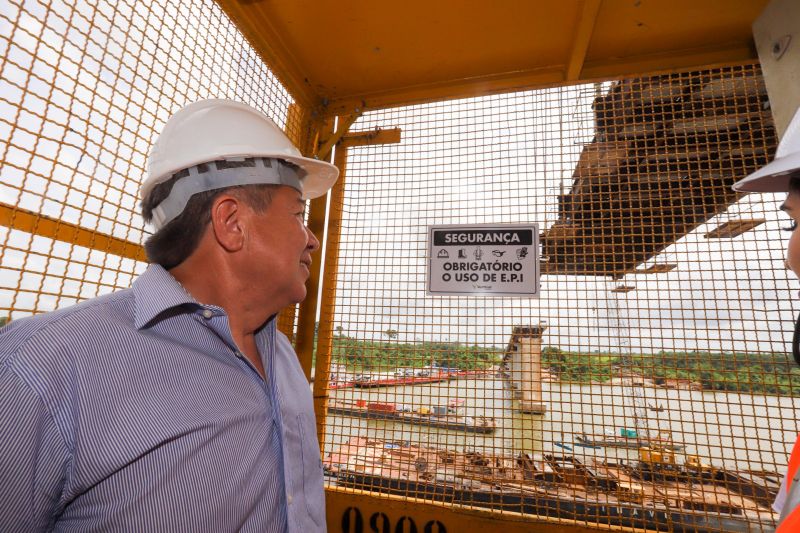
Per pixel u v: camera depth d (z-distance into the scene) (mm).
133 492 576
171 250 796
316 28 1522
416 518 1454
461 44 1588
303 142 1833
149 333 688
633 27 1479
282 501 748
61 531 572
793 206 817
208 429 652
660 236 1457
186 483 610
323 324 1704
